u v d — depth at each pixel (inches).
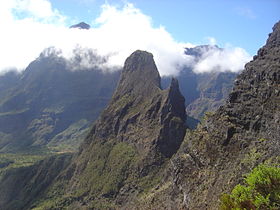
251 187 1608.0
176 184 4028.1
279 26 4471.0
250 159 3002.0
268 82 3698.3
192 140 4249.5
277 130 3100.4
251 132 3479.3
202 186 3523.6
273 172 1595.7
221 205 1651.1
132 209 5319.9
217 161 3585.1
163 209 4180.6
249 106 3718.0
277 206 1529.3
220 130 3769.7
